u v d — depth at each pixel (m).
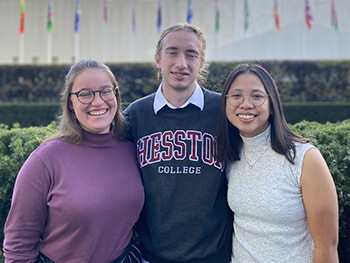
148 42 18.89
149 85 10.42
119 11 19.03
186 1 18.69
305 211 2.17
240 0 18.08
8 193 2.81
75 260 2.15
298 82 10.74
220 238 2.38
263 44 16.22
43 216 2.17
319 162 2.09
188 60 2.42
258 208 2.18
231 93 2.24
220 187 2.44
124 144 2.51
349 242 2.83
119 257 2.27
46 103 10.70
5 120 10.63
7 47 18.91
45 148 2.22
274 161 2.21
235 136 2.38
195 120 2.51
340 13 17.41
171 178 2.38
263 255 2.19
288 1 17.39
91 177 2.21
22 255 2.14
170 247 2.38
